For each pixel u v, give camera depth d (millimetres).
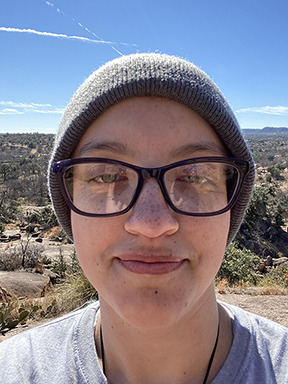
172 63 221
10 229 7234
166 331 210
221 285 1625
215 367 230
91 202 212
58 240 5422
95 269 210
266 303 1297
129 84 207
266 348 235
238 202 274
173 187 203
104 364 246
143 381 223
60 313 1253
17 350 267
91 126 226
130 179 205
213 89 233
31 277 1965
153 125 206
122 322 221
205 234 203
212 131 227
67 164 217
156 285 190
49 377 240
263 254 5031
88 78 249
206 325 228
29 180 13727
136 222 185
